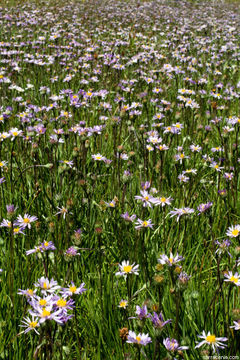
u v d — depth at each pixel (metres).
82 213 3.89
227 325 2.46
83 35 13.62
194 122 6.14
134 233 3.46
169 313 2.59
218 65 9.73
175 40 12.79
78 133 4.87
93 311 2.67
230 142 5.58
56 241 3.34
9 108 5.05
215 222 3.86
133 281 2.96
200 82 7.59
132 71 8.79
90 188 4.07
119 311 2.74
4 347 2.46
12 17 16.08
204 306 2.73
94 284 3.08
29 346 2.52
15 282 2.90
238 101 7.59
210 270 3.17
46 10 19.73
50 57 9.24
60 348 2.18
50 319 1.99
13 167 4.39
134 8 23.33
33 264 3.10
